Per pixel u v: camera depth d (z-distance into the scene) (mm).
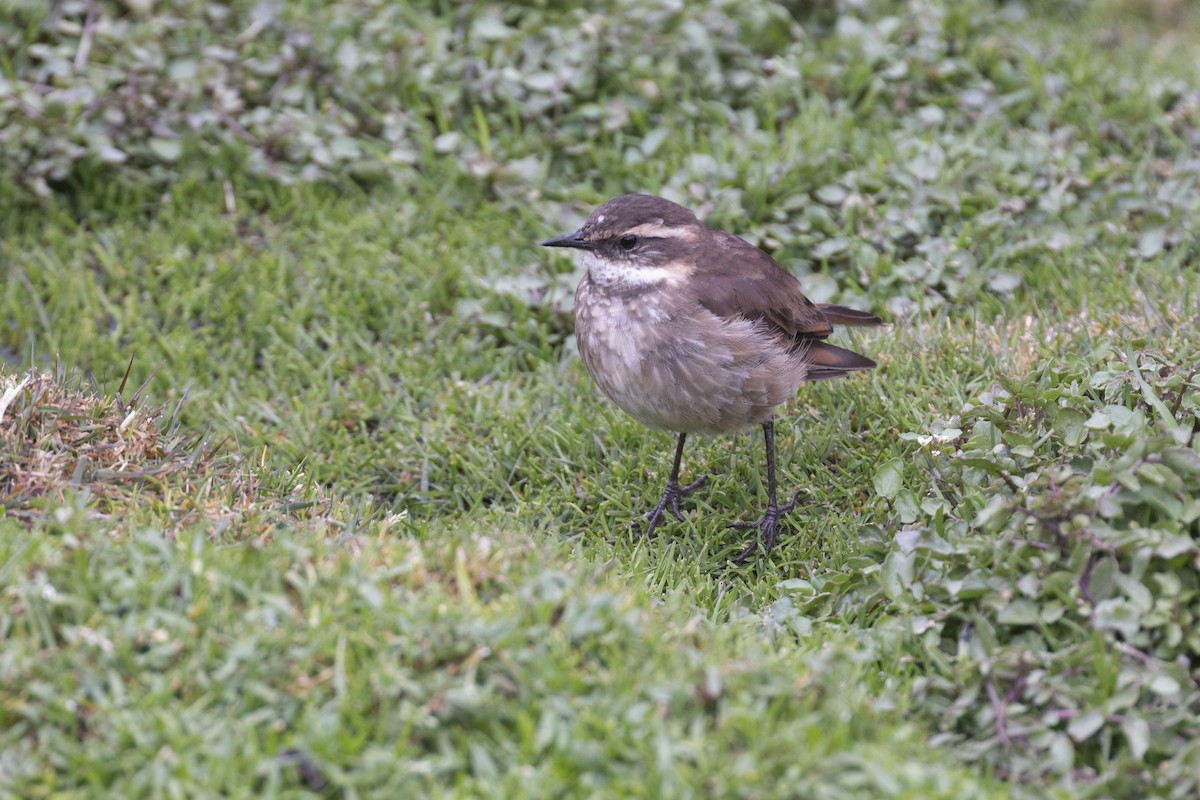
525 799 6160
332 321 12430
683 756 6469
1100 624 7445
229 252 13086
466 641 6828
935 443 9320
